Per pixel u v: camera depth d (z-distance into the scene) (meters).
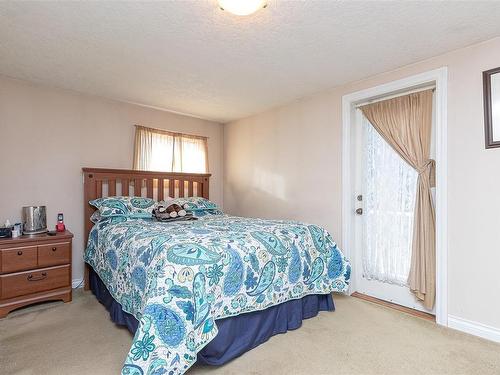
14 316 2.35
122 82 2.86
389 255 2.69
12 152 2.77
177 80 2.81
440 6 1.66
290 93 3.16
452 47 2.14
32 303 2.49
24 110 2.84
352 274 2.91
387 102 2.68
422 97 2.43
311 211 3.23
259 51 2.21
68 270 2.68
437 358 1.77
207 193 4.16
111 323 2.22
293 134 3.45
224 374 1.61
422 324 2.23
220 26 1.87
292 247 2.18
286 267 2.09
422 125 2.43
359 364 1.71
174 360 1.40
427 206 2.38
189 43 2.09
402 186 2.61
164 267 1.53
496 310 1.98
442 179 2.23
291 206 3.46
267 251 1.98
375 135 2.81
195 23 1.84
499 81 1.98
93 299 2.75
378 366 1.69
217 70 2.57
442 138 2.24
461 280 2.14
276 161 3.66
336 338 2.02
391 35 1.98
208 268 1.62
